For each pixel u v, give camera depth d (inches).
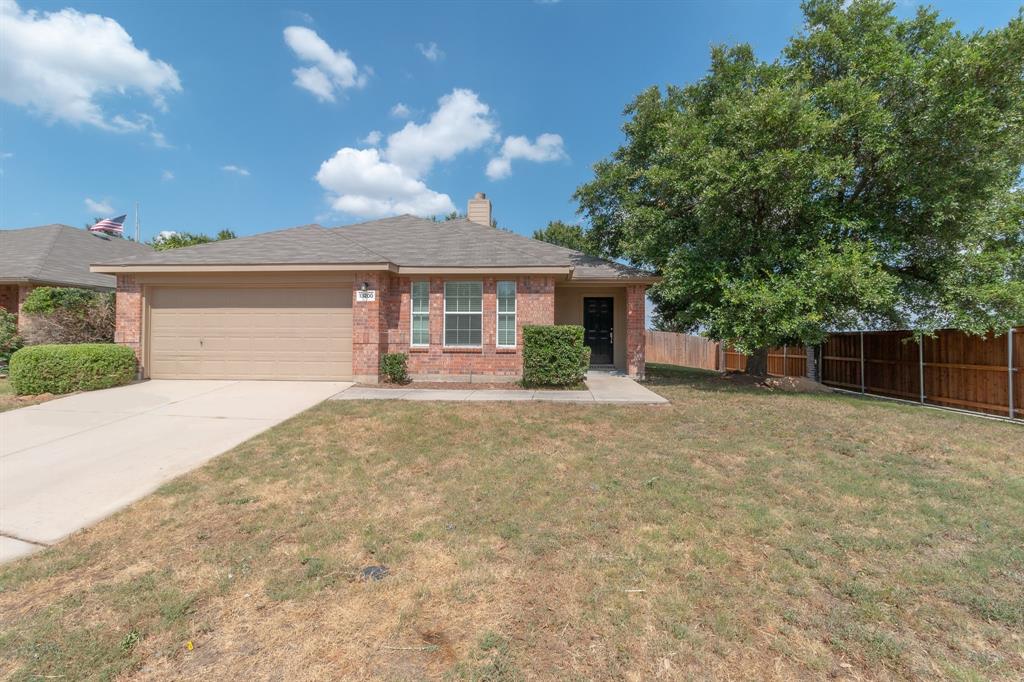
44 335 522.0
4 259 621.6
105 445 249.8
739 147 434.9
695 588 119.3
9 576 127.6
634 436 261.9
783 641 100.0
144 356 441.1
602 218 676.1
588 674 90.4
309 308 444.1
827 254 416.2
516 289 465.4
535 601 114.0
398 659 95.0
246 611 111.7
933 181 404.8
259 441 254.1
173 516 165.9
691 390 433.1
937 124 388.2
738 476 201.8
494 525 156.0
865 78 435.5
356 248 462.6
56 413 314.7
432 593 117.6
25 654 96.9
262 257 437.1
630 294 535.2
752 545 142.6
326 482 196.7
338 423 286.4
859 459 226.8
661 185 494.6
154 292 448.1
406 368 451.5
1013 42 374.0
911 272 460.8
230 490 188.5
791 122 411.8
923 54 437.4
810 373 583.5
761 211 459.8
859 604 113.7
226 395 372.5
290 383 429.1
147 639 101.9
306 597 116.7
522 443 248.7
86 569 131.9
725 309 446.3
